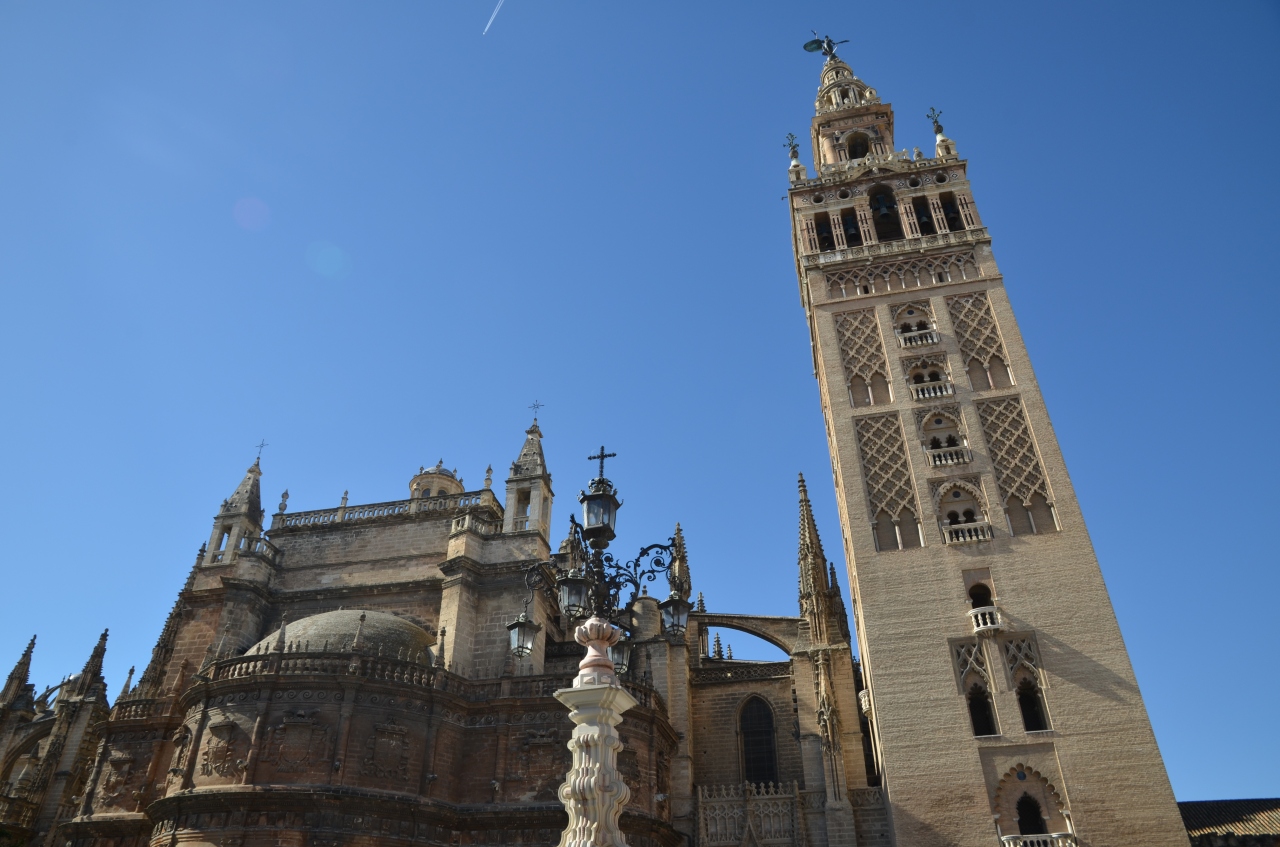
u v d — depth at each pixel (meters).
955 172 60.62
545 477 56.53
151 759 47.25
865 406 51.03
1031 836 36.91
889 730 40.72
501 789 42.44
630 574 24.72
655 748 46.34
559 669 52.41
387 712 41.84
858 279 56.62
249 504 61.03
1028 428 47.81
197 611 56.22
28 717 70.44
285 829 38.03
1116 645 40.50
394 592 54.31
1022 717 40.09
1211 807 46.84
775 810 46.56
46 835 58.81
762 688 54.94
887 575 44.81
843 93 73.75
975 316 52.81
